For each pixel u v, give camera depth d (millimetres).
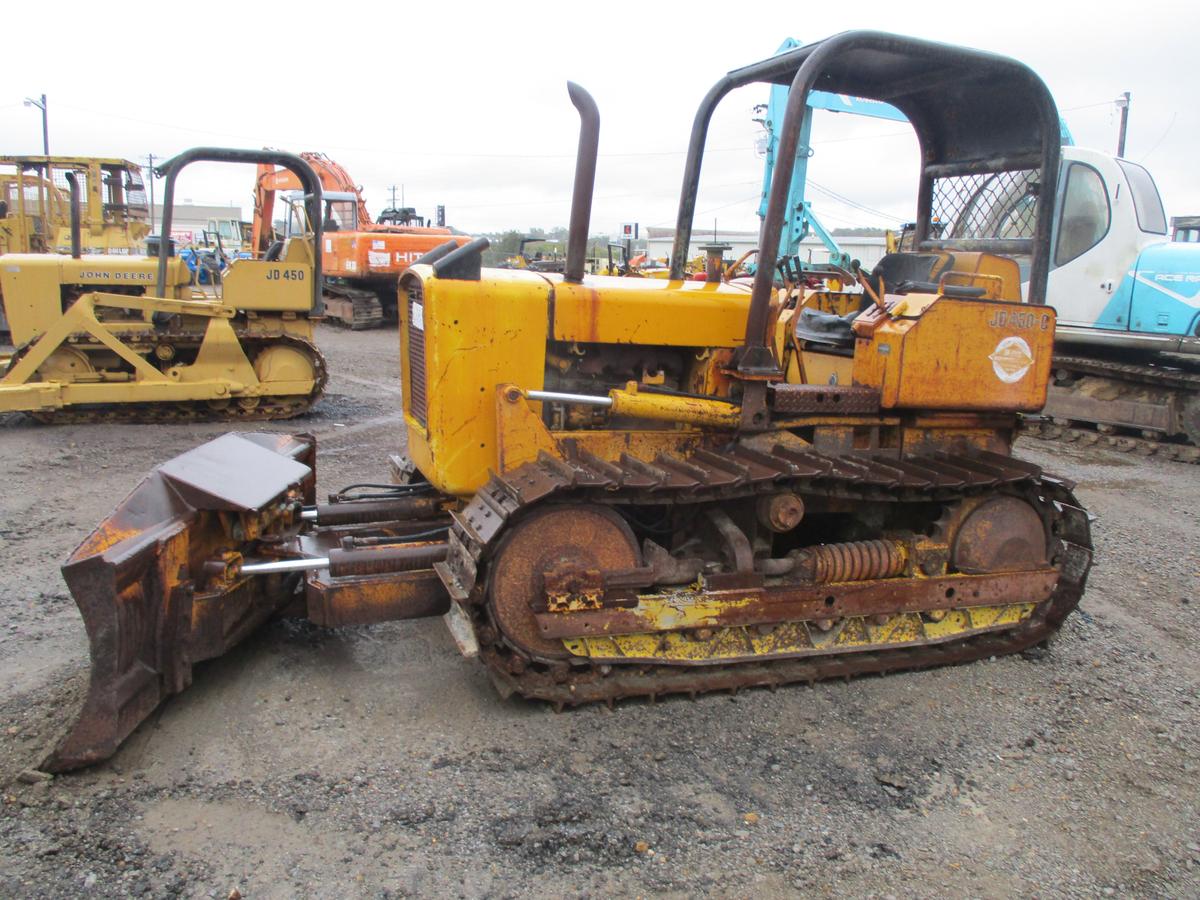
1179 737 3670
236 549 3699
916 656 4176
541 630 3506
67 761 2998
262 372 9492
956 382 4031
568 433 3912
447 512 4422
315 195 9320
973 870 2799
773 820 2984
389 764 3182
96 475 7012
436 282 3723
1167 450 9094
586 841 2820
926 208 5242
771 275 3725
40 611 4355
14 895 2465
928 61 3830
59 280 9781
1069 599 4465
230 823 2818
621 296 3939
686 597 3695
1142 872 2834
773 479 3643
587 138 3787
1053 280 10102
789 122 3535
